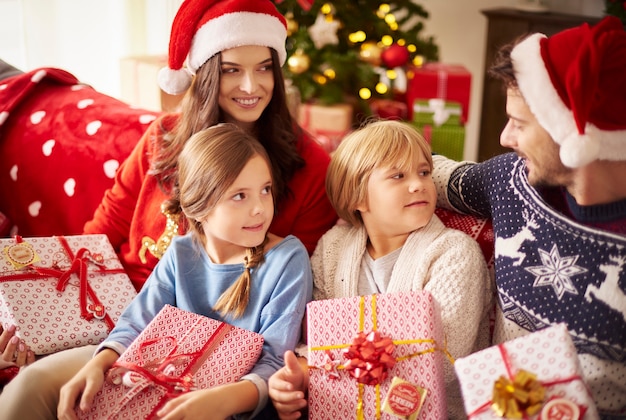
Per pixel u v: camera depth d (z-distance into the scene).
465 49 3.69
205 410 1.09
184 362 1.18
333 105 2.98
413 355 1.08
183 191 1.29
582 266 1.07
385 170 1.25
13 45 3.03
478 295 1.21
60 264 1.44
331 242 1.37
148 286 1.36
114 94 3.07
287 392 1.12
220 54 1.38
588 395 0.92
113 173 1.69
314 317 1.16
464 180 1.29
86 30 3.01
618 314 1.03
